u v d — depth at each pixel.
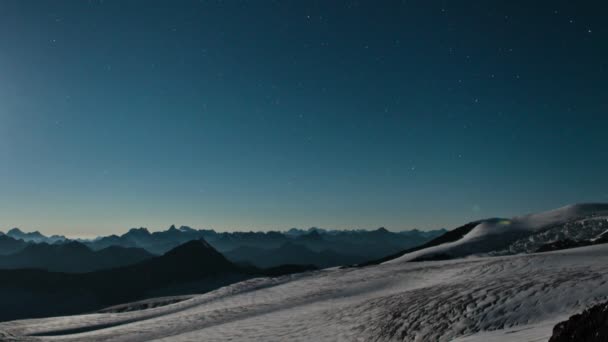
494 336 16.22
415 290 36.75
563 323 10.15
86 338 45.72
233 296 67.25
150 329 45.97
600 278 24.61
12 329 61.06
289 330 31.50
